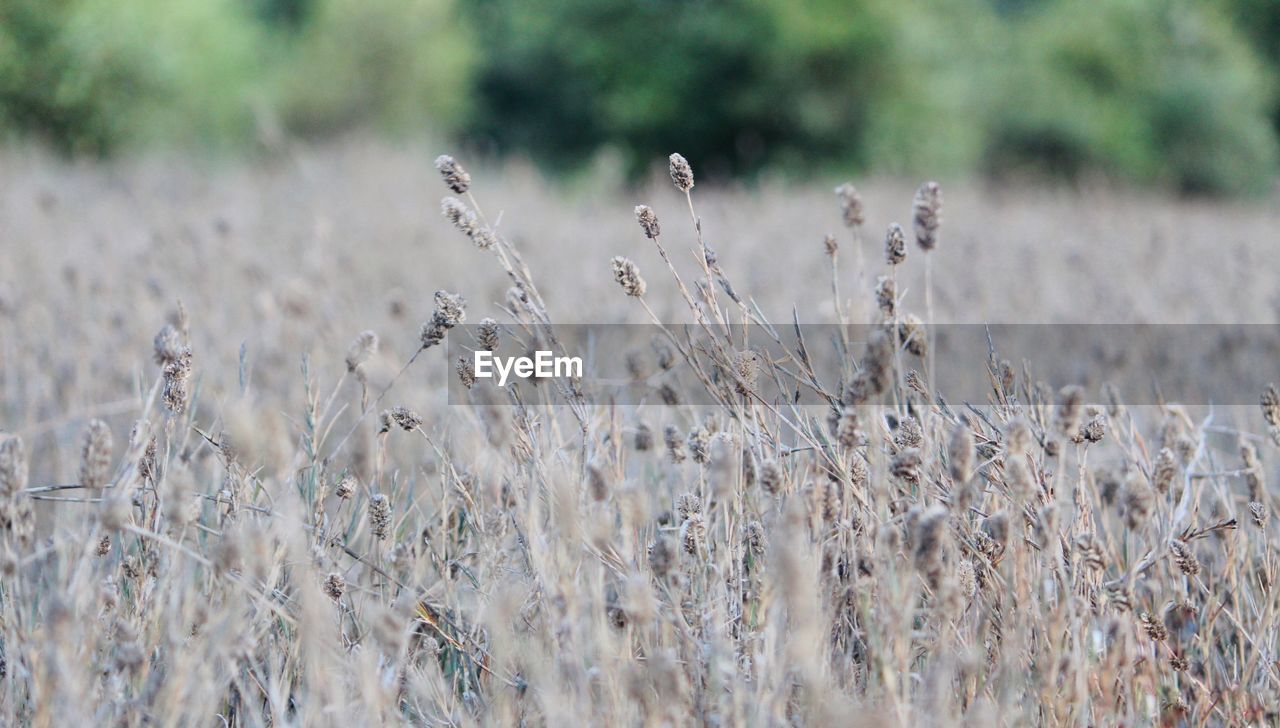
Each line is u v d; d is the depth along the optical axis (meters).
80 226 16.19
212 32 39.91
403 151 37.31
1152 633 4.67
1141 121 59.28
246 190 23.45
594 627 4.20
